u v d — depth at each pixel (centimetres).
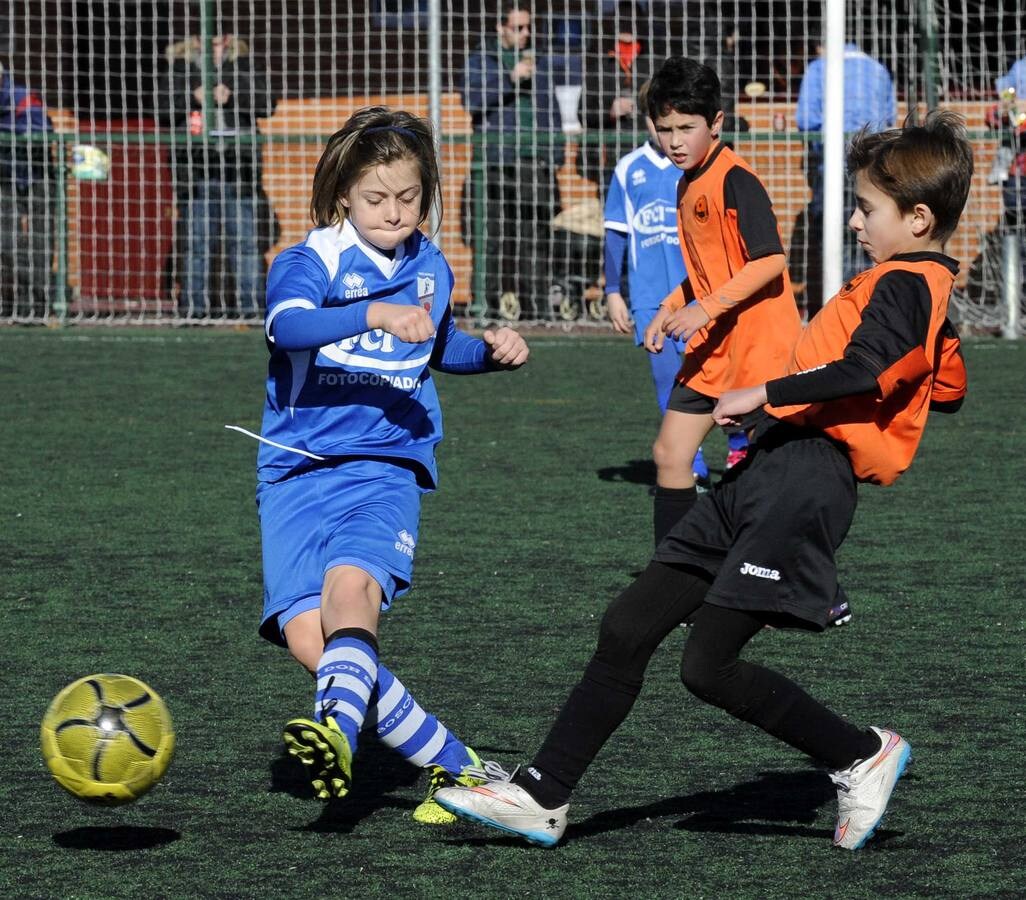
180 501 2202
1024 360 3669
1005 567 1794
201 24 4244
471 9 4522
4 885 927
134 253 4462
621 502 2194
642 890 923
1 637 1509
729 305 1550
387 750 1219
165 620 1577
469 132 4362
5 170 4356
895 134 1001
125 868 955
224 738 1216
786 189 4184
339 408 1080
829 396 950
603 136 4156
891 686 1349
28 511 2131
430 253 1107
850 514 994
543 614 1597
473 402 3173
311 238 1071
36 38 4688
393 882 936
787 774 1138
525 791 981
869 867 959
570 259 4253
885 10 4312
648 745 1204
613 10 4206
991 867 957
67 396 3194
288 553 1054
